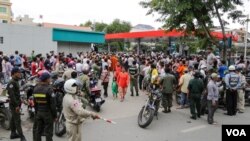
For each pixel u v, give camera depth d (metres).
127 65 22.33
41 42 30.81
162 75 13.25
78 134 6.85
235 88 12.77
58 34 32.41
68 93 6.73
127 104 14.24
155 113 11.55
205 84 13.37
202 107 12.58
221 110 13.91
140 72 18.69
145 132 9.92
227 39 19.09
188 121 11.52
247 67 17.31
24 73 17.69
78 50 35.50
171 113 12.79
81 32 34.78
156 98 11.13
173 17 17.64
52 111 7.38
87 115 6.58
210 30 19.77
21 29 29.19
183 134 9.84
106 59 22.23
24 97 10.82
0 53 19.17
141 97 16.16
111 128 10.25
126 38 35.84
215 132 10.16
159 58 21.78
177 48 38.06
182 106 13.75
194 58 20.14
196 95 11.77
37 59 18.41
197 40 20.72
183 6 16.77
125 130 10.07
